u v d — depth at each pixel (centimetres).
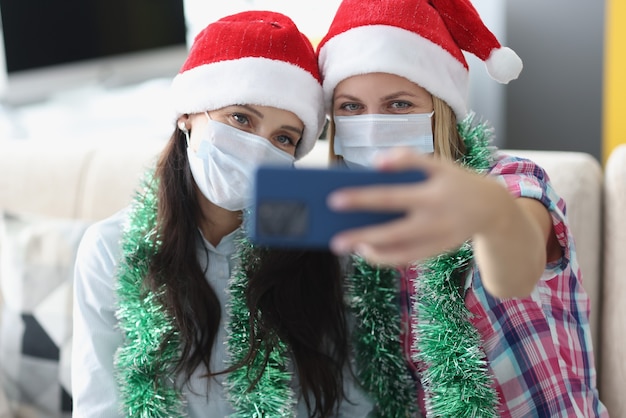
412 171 53
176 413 99
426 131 99
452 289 99
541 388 98
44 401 137
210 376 100
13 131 218
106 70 208
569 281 102
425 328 99
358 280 107
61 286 140
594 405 104
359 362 108
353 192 50
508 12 190
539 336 98
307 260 104
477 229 54
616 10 166
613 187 119
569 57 188
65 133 219
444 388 97
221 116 97
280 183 52
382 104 98
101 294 104
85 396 100
